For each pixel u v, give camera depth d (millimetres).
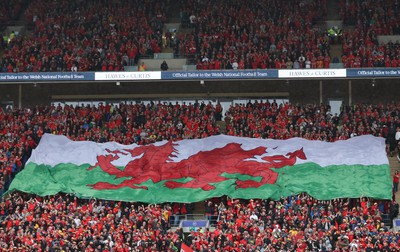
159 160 108562
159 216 97250
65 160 109438
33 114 121000
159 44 132625
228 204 100688
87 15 139250
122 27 135250
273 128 113562
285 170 105438
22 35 139625
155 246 90625
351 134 111688
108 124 117688
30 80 122562
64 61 125875
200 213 103750
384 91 125500
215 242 91250
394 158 110625
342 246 89812
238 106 119875
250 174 105188
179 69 127188
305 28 132500
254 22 133875
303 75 119500
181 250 89500
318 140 109562
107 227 94562
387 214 100062
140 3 142250
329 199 100562
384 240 89125
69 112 120812
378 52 123312
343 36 129625
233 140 110375
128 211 99000
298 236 90750
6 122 118688
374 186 102375
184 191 103375
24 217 96375
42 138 112438
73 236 92625
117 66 123625
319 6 138250
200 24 134750
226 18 135625
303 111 117062
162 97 129125
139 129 115000
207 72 121125
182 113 118062
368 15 134750
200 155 108625
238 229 92688
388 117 113875
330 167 105500
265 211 97250
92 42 131375
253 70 120500
